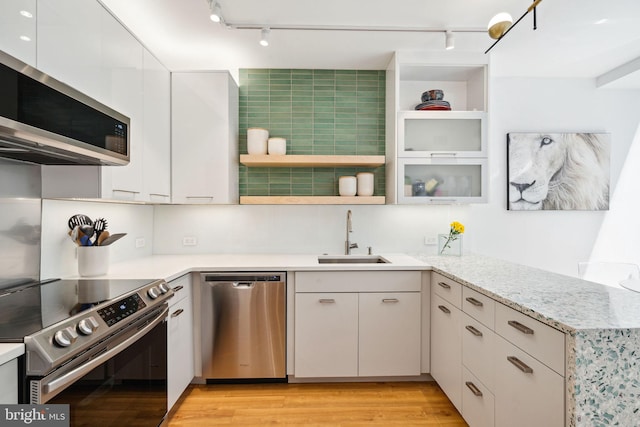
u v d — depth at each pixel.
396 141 2.49
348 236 2.84
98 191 1.65
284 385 2.28
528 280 1.74
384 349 2.26
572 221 2.94
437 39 2.31
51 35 1.33
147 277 1.81
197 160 2.46
